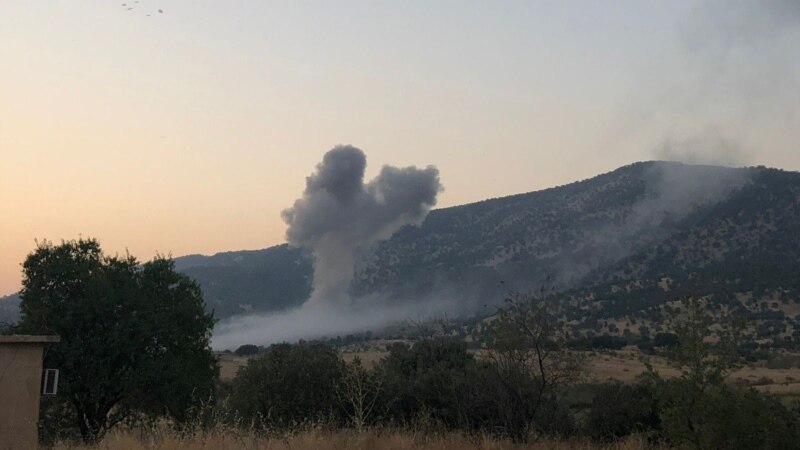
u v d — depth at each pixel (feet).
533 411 59.72
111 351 93.04
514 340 61.36
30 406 54.03
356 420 50.24
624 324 356.38
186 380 97.40
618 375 174.29
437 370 91.86
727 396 43.65
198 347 105.91
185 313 103.19
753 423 42.65
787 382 207.41
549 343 61.62
